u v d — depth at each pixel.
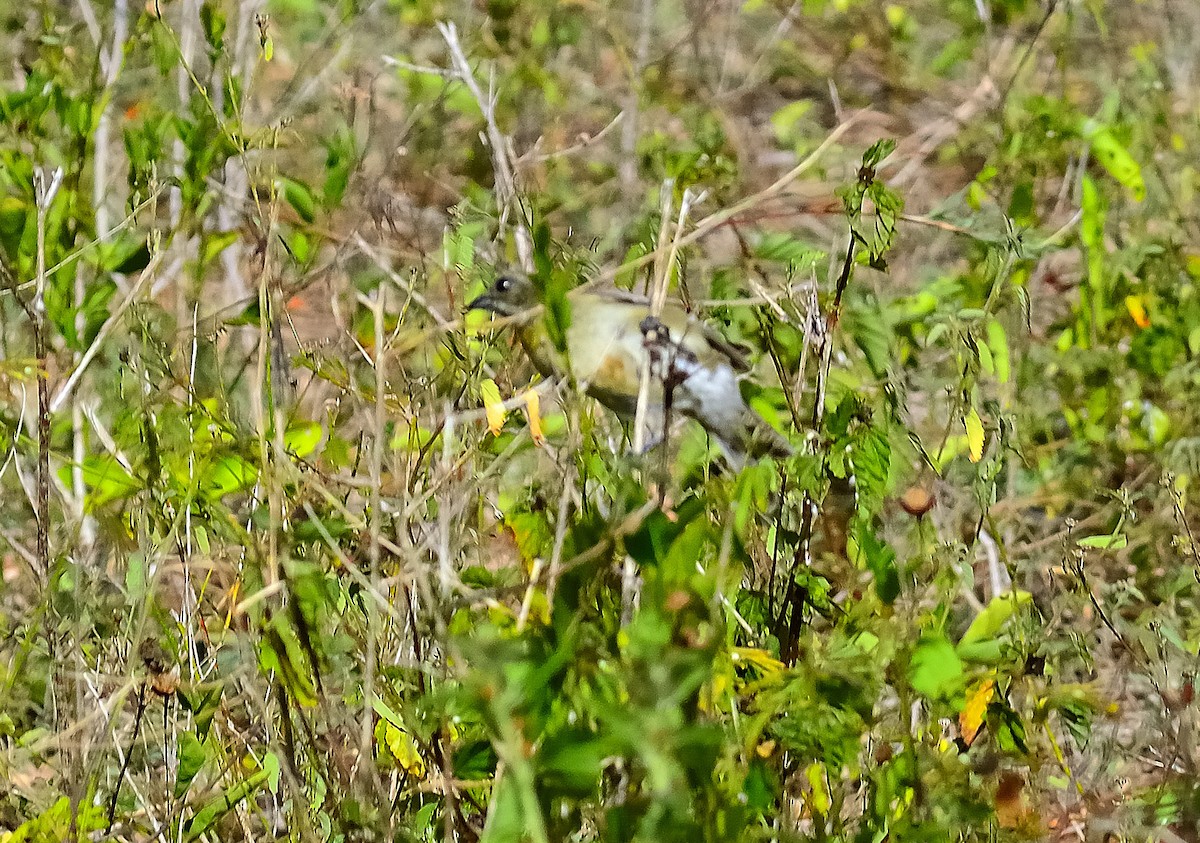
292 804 5.73
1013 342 8.27
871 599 4.99
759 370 7.22
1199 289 9.68
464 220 7.69
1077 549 7.20
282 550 5.14
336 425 6.88
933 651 4.73
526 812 3.69
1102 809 6.11
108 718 5.81
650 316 5.63
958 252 10.12
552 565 4.20
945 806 4.87
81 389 6.92
